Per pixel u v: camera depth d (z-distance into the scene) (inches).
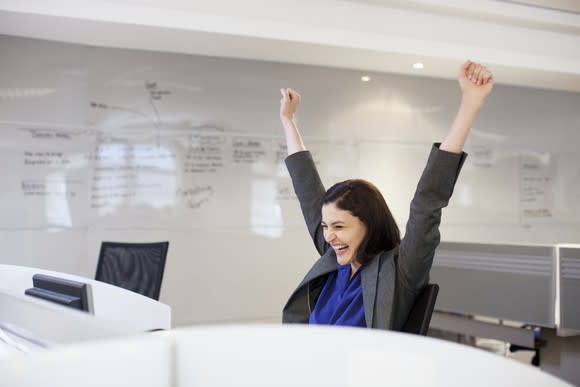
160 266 121.3
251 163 184.5
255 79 186.7
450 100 213.8
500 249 124.8
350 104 199.0
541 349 123.0
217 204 179.9
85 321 25.6
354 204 55.0
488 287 126.7
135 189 170.9
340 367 16.8
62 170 163.6
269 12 161.3
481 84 49.1
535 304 118.2
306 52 177.3
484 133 219.1
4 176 158.1
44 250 160.9
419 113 208.8
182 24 152.6
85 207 165.3
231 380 16.7
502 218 220.2
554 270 115.3
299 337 17.0
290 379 16.8
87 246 165.0
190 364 16.7
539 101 229.3
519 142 224.8
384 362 16.7
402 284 54.8
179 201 175.5
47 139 162.6
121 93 171.0
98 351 15.4
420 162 208.4
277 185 187.2
